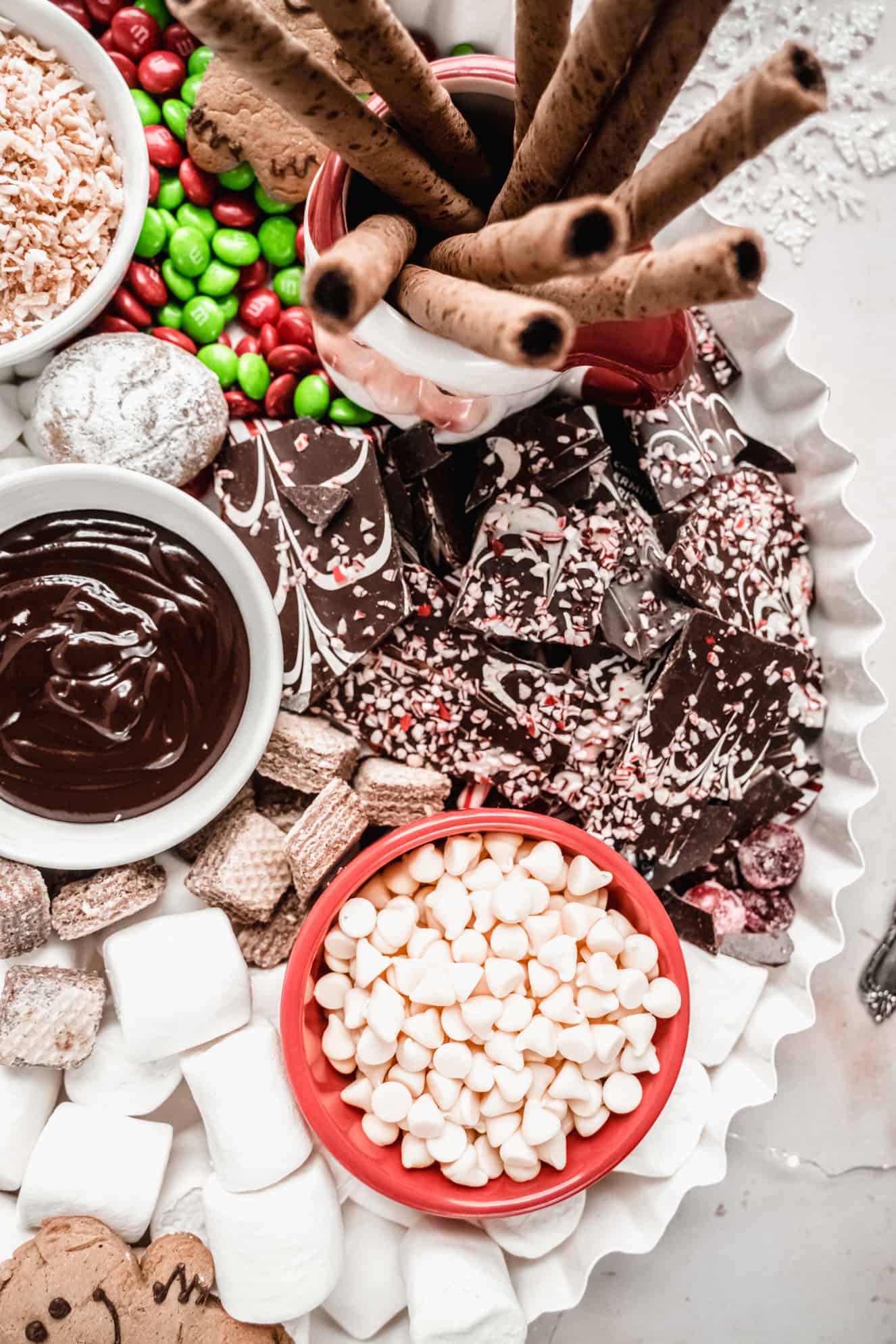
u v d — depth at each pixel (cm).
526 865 40
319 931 38
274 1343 39
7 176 37
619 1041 39
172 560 38
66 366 39
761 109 26
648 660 42
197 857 41
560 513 41
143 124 40
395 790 40
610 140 30
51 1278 38
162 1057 39
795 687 42
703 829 42
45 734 38
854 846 42
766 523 43
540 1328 45
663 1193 42
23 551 37
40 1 36
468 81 34
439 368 33
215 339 41
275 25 27
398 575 40
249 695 38
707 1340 46
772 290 45
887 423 45
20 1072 39
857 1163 46
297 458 40
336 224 34
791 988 42
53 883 41
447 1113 39
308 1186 39
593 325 35
